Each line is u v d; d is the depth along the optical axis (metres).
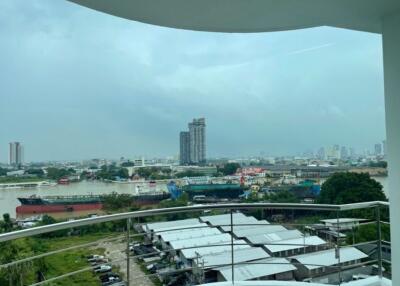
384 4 2.38
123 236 2.64
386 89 2.69
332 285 2.98
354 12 2.48
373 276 3.06
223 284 3.00
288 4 2.29
